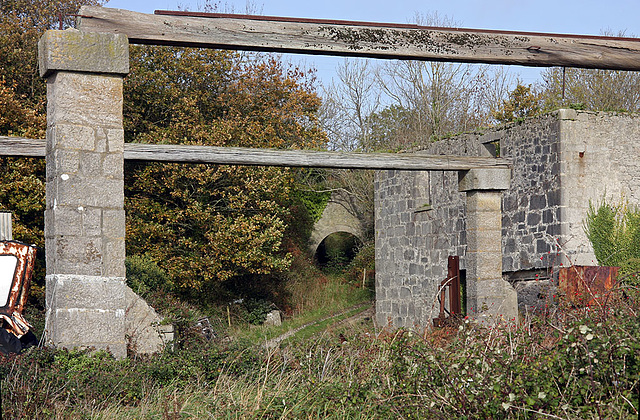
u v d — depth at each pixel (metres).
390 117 31.30
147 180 20.12
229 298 22.75
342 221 28.69
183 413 5.41
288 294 24.81
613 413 4.24
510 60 7.92
